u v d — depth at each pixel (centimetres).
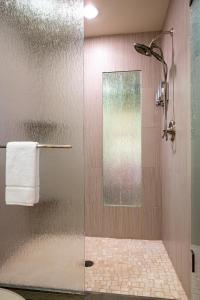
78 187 157
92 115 255
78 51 154
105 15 217
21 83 160
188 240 142
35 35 158
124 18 221
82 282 157
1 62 161
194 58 125
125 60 248
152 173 244
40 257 163
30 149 139
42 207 161
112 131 253
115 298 150
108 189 253
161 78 239
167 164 208
